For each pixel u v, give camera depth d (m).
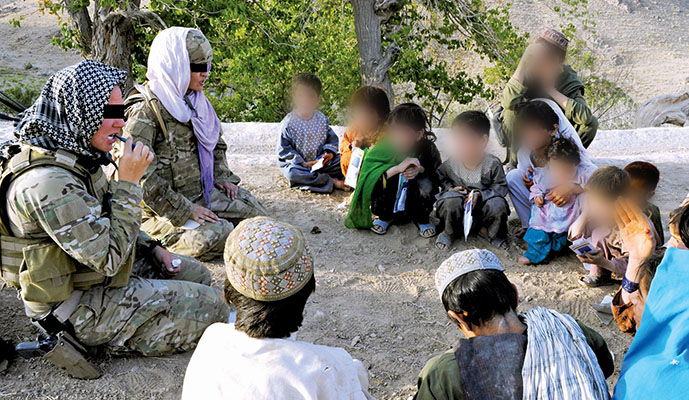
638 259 3.13
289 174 5.83
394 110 4.70
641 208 3.69
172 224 4.37
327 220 5.34
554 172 4.30
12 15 40.94
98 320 3.15
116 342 3.22
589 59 19.02
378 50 13.08
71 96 2.83
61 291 2.98
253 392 1.90
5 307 3.79
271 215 5.41
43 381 3.15
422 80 14.62
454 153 4.71
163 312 3.29
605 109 19.64
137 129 4.06
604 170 3.65
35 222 2.84
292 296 2.02
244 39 13.13
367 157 4.90
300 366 1.96
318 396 1.95
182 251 4.41
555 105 4.84
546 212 4.46
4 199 2.87
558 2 40.97
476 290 2.21
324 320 3.83
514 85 5.41
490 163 4.71
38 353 3.27
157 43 4.20
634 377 2.12
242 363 1.96
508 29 13.90
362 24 12.81
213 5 12.42
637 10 42.56
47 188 2.79
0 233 2.94
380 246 4.88
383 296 4.14
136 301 3.22
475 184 4.73
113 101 2.94
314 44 13.38
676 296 2.11
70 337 3.14
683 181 6.54
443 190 4.85
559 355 2.07
